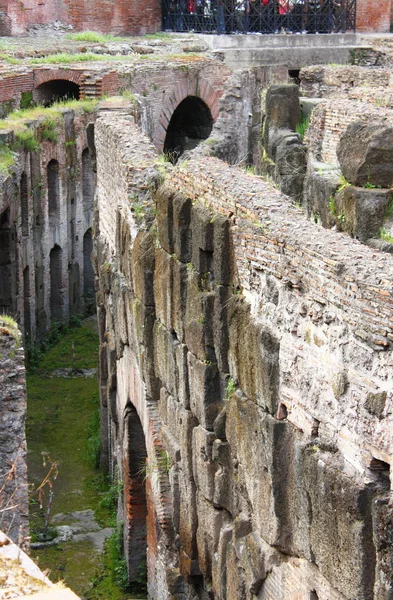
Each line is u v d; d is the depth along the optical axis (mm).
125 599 18109
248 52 42312
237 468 13359
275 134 23438
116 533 19625
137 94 34375
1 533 7465
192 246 14406
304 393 11406
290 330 11648
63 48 39625
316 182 17062
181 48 41938
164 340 15828
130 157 18125
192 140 41375
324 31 45094
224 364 13641
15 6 42125
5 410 15680
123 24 44969
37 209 30594
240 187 13477
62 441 24156
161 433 16359
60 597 6293
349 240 11453
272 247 12047
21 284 28328
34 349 29625
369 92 23281
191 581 15164
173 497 15641
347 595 10562
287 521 11875
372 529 10266
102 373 22406
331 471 10727
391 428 9938
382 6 47469
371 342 10148
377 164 14836
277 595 12180
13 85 33875
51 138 31219
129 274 18062
